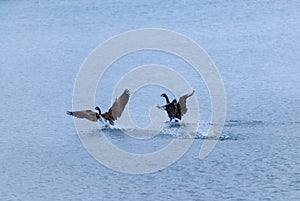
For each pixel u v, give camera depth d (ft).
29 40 163.73
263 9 177.06
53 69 115.85
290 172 51.26
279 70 99.76
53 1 236.43
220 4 192.85
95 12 204.44
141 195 48.26
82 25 184.03
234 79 93.81
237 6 185.68
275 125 66.08
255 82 91.09
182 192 48.37
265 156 55.11
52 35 169.99
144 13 192.44
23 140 65.51
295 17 160.97
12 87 99.25
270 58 110.73
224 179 50.57
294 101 77.61
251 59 110.52
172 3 203.31
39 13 215.31
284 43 125.39
